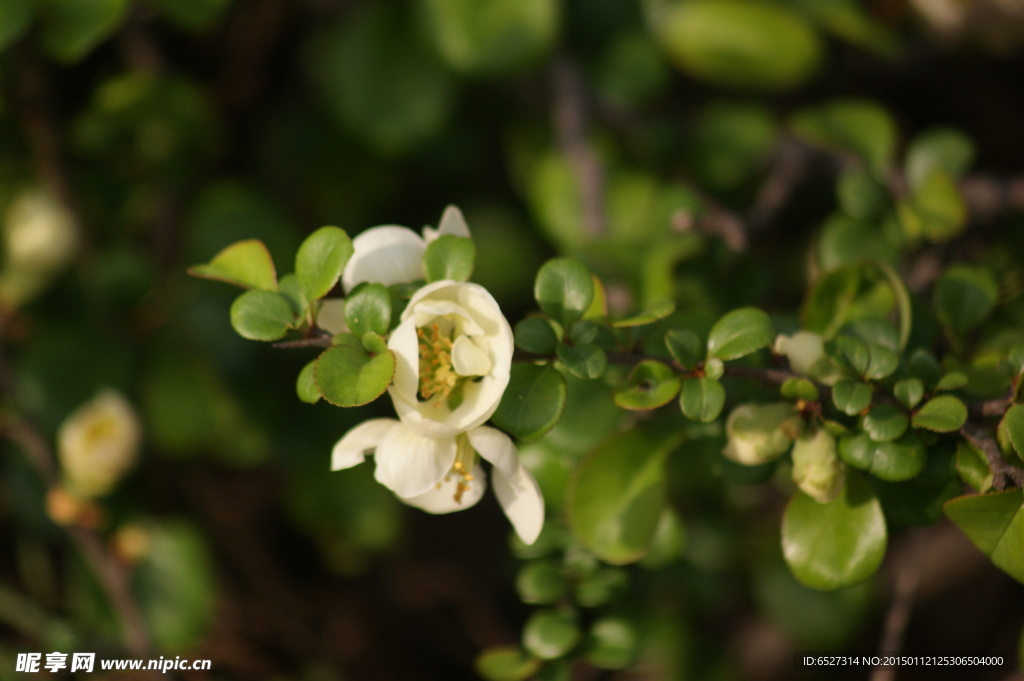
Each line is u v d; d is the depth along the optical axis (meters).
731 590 0.75
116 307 0.80
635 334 0.60
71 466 0.72
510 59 0.72
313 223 0.88
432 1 0.72
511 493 0.59
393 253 0.58
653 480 0.62
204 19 0.69
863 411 0.58
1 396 0.77
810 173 0.76
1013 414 0.57
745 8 0.76
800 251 0.79
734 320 0.58
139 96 0.76
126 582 0.75
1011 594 0.87
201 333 0.79
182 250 0.83
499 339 0.57
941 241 0.67
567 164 0.78
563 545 0.64
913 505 0.60
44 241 0.80
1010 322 0.64
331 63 0.80
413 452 0.57
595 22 0.79
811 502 0.60
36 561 0.86
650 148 0.80
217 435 0.79
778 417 0.59
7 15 0.65
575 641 0.63
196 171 0.83
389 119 0.79
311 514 0.83
